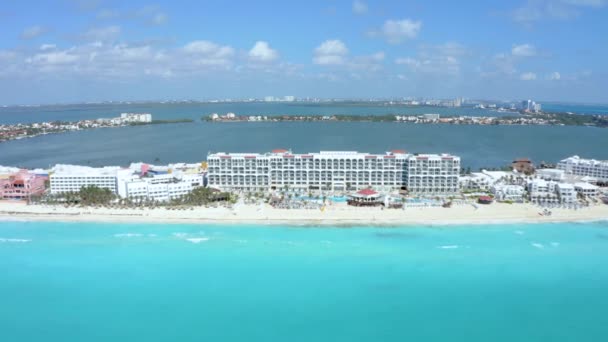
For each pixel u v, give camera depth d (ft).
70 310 492.13
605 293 522.47
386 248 643.04
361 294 520.01
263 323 465.06
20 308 496.23
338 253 625.82
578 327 460.55
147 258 612.29
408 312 484.74
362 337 441.68
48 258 615.16
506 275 562.66
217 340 437.17
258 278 555.69
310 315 478.18
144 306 497.05
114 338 442.91
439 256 616.39
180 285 539.70
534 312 485.56
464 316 477.77
